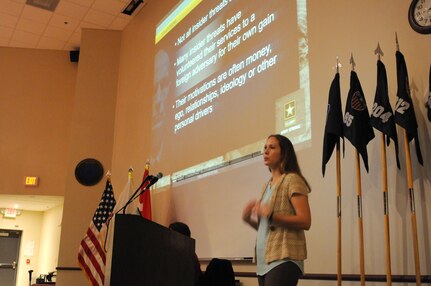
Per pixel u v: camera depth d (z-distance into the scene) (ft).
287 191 5.86
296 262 5.62
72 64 24.00
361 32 8.46
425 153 6.81
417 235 6.68
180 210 13.20
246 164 10.77
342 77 8.67
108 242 3.87
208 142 12.55
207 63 13.41
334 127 7.29
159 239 4.69
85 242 13.02
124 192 13.99
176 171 13.96
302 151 9.18
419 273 6.10
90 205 18.72
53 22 21.12
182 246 5.64
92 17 20.47
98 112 20.03
